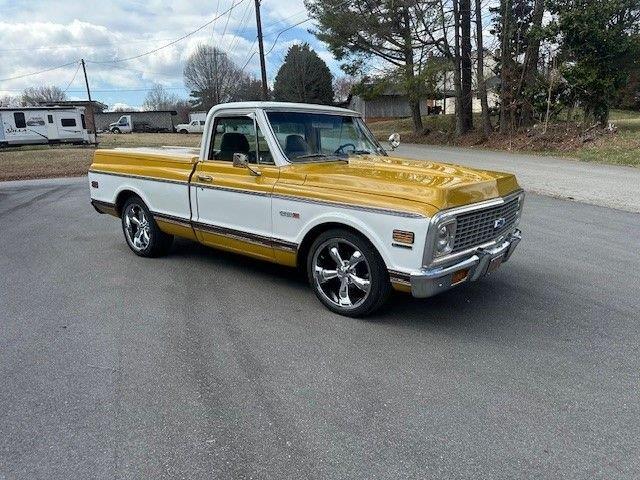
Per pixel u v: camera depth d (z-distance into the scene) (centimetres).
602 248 671
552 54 2216
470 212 389
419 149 2414
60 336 406
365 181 409
